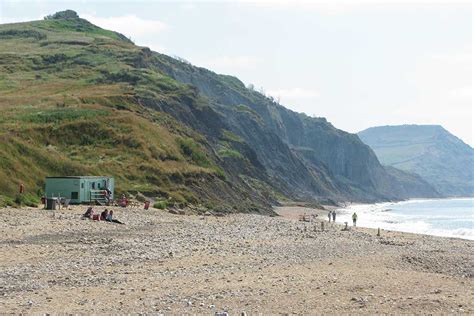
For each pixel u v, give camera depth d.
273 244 44.38
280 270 31.17
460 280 30.33
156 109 140.62
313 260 36.25
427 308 22.12
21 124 100.69
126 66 181.62
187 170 103.88
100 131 104.75
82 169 87.62
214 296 23.56
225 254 36.91
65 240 40.12
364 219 138.12
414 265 36.19
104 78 164.38
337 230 68.31
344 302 22.95
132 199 83.88
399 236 66.50
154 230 51.72
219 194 105.38
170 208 83.31
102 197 76.81
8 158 76.88
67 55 193.00
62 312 20.47
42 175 80.38
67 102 122.00
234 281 27.17
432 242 58.97
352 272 31.27
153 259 33.53
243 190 130.25
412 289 26.42
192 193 96.81
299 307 22.00
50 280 26.17
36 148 86.69
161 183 94.81
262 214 108.75
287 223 75.75
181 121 149.25
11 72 170.38
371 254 41.06
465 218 151.75
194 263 32.59
